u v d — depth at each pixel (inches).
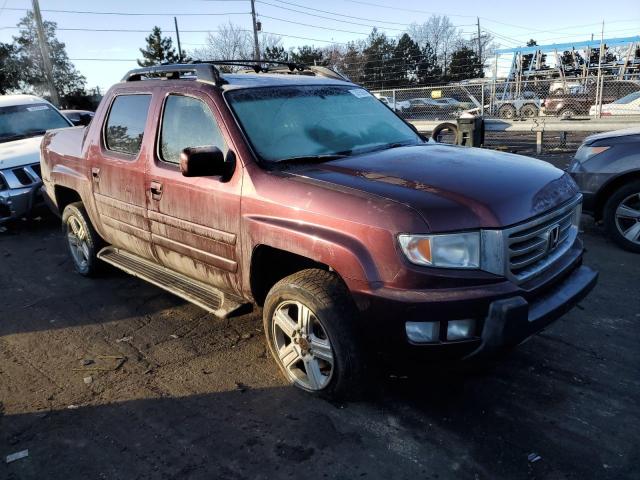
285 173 130.5
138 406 131.9
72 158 204.8
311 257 118.4
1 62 1905.8
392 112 179.9
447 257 106.4
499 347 106.6
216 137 144.0
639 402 125.3
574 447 111.5
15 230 312.5
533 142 568.4
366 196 113.9
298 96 158.6
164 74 174.2
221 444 117.0
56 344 166.2
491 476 104.4
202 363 151.2
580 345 151.6
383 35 2581.2
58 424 126.1
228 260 142.1
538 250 118.3
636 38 942.4
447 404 127.8
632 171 220.4
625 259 218.7
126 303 195.2
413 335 108.7
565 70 1021.8
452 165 128.3
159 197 159.2
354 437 117.3
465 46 2586.1
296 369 136.9
